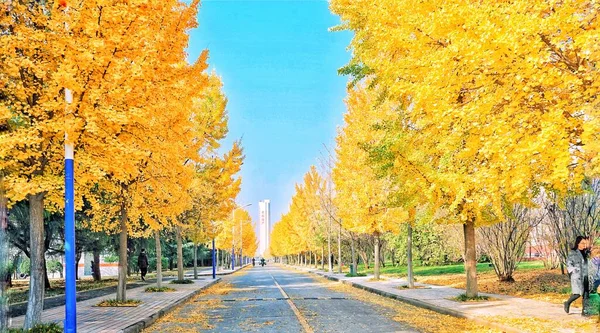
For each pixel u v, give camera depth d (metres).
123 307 15.07
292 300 18.20
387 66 10.06
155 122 10.97
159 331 11.01
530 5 7.09
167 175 14.34
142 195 15.36
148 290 22.19
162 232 30.22
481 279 22.39
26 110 8.80
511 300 14.29
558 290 15.91
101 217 18.92
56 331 9.34
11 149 8.67
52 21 8.48
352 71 14.21
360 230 25.30
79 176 9.88
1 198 9.02
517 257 20.11
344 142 27.14
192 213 27.73
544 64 7.46
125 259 16.27
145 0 9.08
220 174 29.44
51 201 11.73
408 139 13.38
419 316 12.59
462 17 7.79
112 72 8.83
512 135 7.39
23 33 8.48
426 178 13.48
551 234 18.56
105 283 30.84
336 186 29.50
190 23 12.05
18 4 8.74
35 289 9.52
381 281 26.89
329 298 18.89
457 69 7.75
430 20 8.38
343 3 13.53
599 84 6.92
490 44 7.11
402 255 40.25
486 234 20.31
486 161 8.93
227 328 11.10
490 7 7.29
